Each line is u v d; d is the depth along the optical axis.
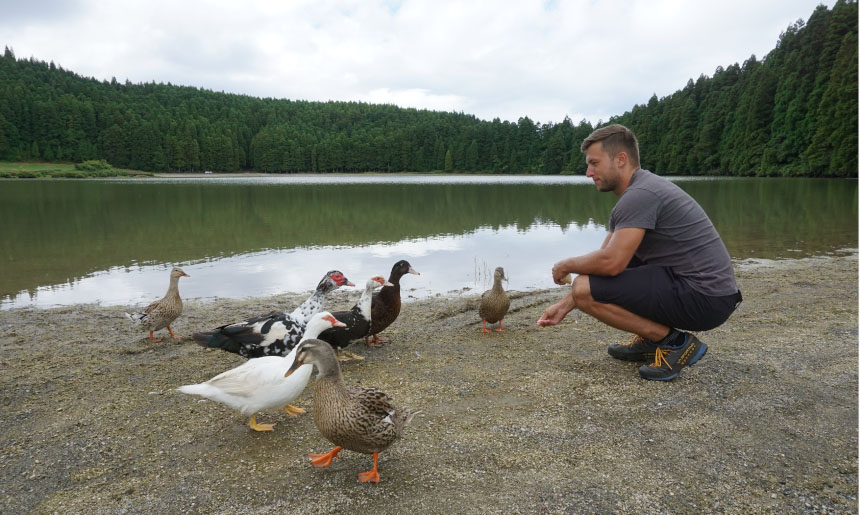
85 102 140.50
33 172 106.81
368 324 7.00
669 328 5.64
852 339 6.84
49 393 5.80
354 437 3.87
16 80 150.25
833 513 3.44
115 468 4.22
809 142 65.06
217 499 3.77
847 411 4.81
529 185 67.81
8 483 4.03
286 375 4.27
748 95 76.06
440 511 3.55
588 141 5.66
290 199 38.94
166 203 34.25
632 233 5.17
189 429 4.92
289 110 190.00
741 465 4.01
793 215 24.61
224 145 142.25
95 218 24.84
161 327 7.93
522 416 4.94
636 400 5.18
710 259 5.23
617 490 3.74
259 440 4.72
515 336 7.83
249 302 10.39
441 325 8.71
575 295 5.52
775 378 5.60
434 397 5.49
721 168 80.69
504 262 14.30
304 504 3.68
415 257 15.08
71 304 10.21
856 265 12.66
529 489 3.78
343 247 16.78
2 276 12.65
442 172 146.12
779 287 10.29
